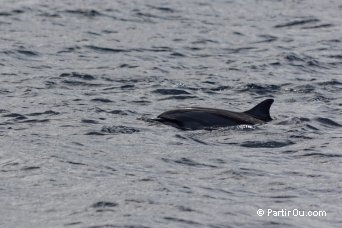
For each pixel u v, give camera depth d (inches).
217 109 2576.3
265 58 3740.2
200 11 4906.5
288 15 4879.4
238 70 3494.1
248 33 4340.6
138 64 3535.9
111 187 1813.5
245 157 2182.6
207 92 3095.5
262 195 1836.9
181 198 1754.4
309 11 5029.5
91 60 3575.3
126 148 2208.4
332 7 5226.4
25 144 2203.5
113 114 2657.5
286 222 1646.2
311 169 2084.2
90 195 1750.7
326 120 2677.2
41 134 2343.8
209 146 2287.2
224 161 2122.3
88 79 3223.4
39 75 3243.1
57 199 1722.4
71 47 3804.1
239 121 2524.6
